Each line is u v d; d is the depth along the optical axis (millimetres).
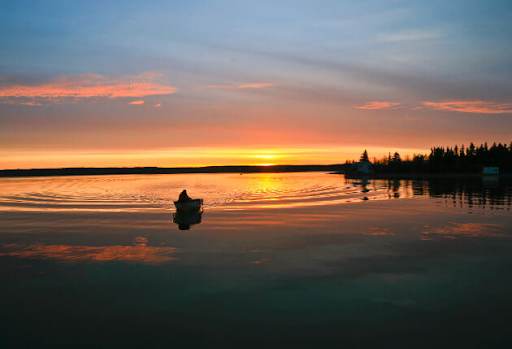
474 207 20266
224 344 5121
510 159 102688
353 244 11172
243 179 70250
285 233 13086
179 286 7457
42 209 21578
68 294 7066
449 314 6004
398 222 15312
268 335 5371
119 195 32781
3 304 6605
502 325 5598
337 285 7430
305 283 7578
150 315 6102
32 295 7031
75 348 5055
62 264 9125
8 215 18719
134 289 7305
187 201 19594
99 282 7746
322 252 10180
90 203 25328
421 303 6461
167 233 13250
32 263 9219
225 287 7375
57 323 5840
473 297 6719
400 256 9672
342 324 5691
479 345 5027
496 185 42562
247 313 6129
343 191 34438
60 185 49500
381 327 5574
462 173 91562
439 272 8227
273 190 37625
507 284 7395
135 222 16062
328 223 15250
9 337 5375
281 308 6316
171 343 5172
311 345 5074
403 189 36281
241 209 20797
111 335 5426
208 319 5926
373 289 7180
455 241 11477
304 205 22594
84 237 12562
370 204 22484
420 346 5012
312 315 6023
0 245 11336
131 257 9773
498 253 9906
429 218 16344
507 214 17359
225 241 11766
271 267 8742
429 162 104562
